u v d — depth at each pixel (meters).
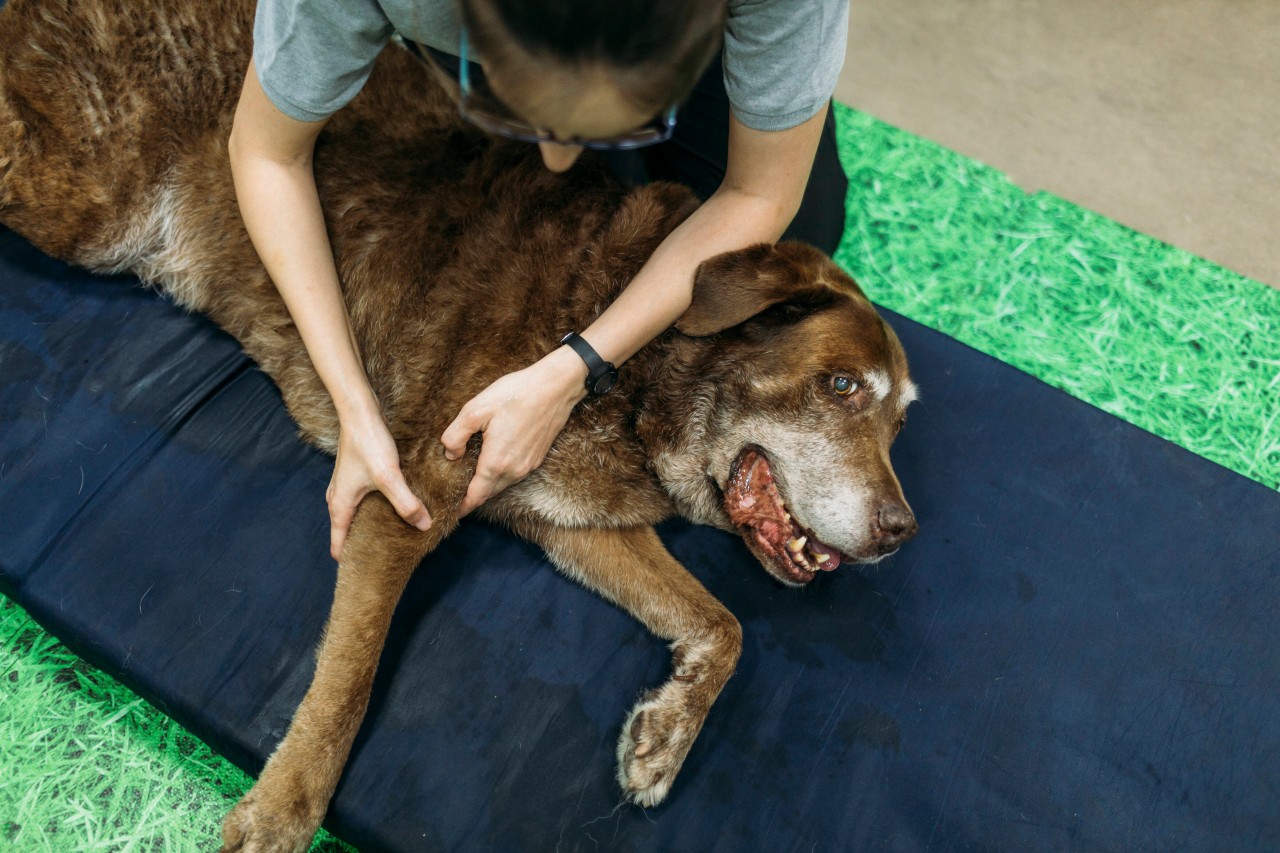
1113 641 2.32
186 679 1.95
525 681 2.06
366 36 1.62
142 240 2.40
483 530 2.25
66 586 2.00
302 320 1.89
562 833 1.91
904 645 2.25
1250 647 2.36
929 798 2.06
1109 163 3.60
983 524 2.45
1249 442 2.99
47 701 2.08
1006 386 2.69
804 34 1.58
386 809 1.88
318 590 2.08
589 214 2.22
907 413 2.59
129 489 2.12
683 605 2.15
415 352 2.12
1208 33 4.08
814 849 1.96
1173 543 2.49
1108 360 3.11
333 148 2.24
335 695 1.88
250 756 1.91
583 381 1.96
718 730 2.07
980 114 3.67
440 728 1.97
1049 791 2.11
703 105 2.44
